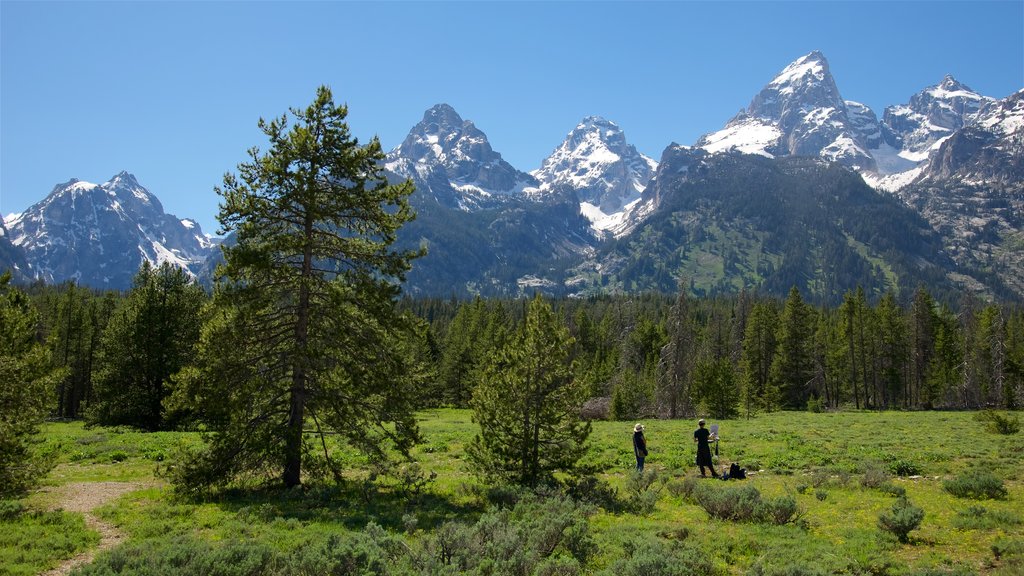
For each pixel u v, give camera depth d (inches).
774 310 3567.9
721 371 2250.2
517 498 608.7
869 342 3218.5
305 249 681.0
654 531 504.7
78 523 512.1
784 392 3024.1
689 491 676.7
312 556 346.6
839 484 736.3
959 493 668.7
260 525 512.1
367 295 689.0
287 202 671.1
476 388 728.3
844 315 3260.3
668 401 2381.9
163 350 1472.7
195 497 642.8
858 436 1306.6
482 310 3902.6
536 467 677.3
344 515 558.6
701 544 466.3
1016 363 2837.1
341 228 719.1
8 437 620.4
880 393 3499.0
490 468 691.4
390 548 402.9
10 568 395.9
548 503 551.8
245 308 660.1
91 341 2549.2
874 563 418.9
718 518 564.4
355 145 700.0
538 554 401.1
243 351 670.5
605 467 917.8
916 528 514.3
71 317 2603.3
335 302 669.3
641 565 361.7
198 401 649.6
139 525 515.5
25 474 636.7
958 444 1096.8
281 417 692.7
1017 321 3745.1
